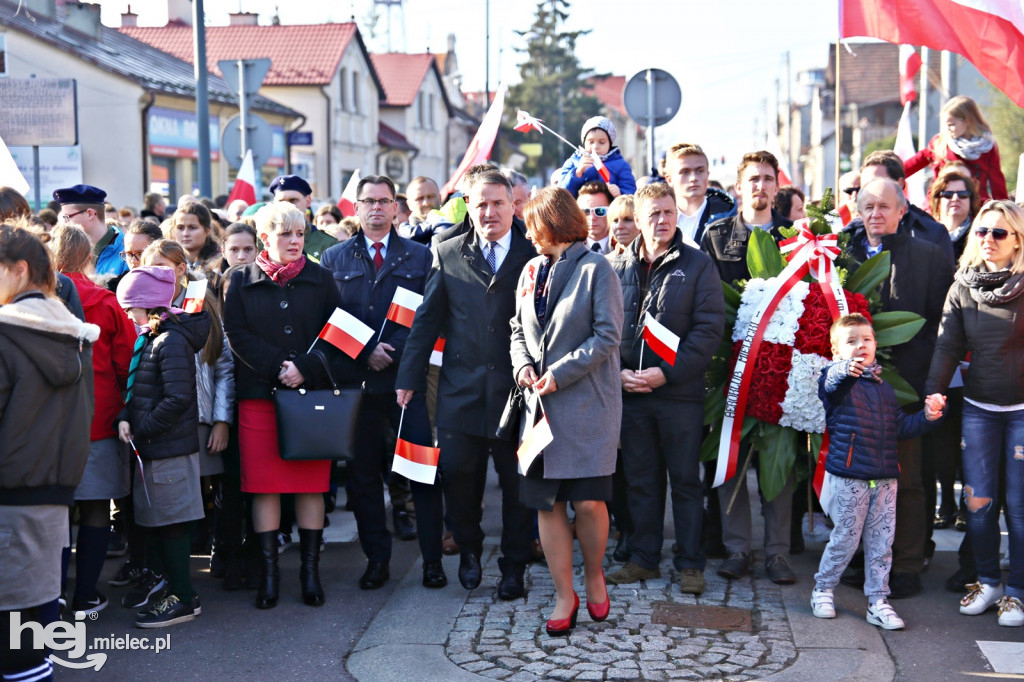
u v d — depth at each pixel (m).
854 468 5.12
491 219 5.34
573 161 7.71
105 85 25.03
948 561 6.19
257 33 39.94
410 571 6.07
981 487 5.27
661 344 5.45
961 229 6.94
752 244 5.86
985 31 6.80
